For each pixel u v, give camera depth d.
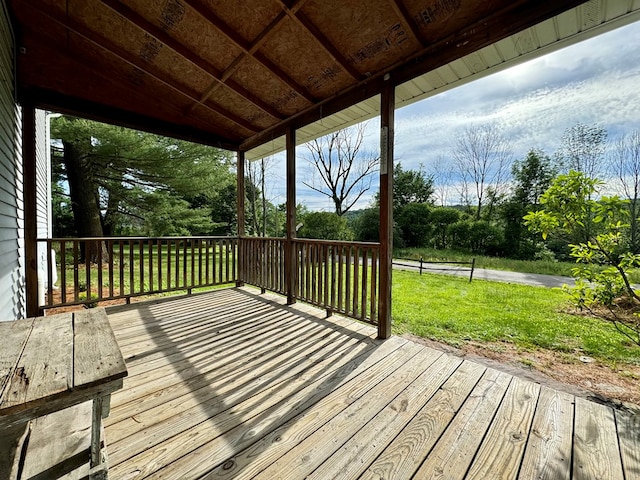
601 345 2.93
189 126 4.32
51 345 1.07
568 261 10.80
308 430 1.55
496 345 2.93
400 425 1.60
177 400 1.80
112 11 2.51
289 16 2.28
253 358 2.38
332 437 1.50
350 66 2.77
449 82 2.85
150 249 4.04
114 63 3.23
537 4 1.89
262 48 2.71
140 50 2.95
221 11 2.36
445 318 3.91
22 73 2.93
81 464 0.99
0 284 2.27
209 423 1.59
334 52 2.58
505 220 13.79
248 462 1.33
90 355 1.00
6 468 0.96
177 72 3.24
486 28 2.11
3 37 2.34
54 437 1.11
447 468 1.31
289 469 1.30
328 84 3.12
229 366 2.25
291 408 1.74
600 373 2.32
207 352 2.48
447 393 1.91
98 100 3.39
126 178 9.61
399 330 3.39
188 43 2.78
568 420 1.65
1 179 2.31
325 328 3.10
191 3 2.29
